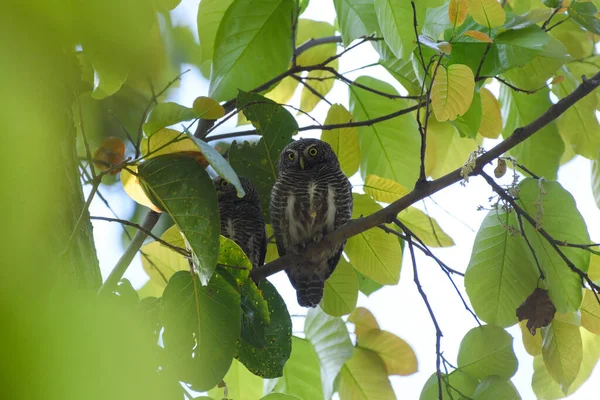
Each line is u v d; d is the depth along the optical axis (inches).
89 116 395.5
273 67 398.0
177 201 388.8
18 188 97.2
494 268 397.4
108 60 115.6
